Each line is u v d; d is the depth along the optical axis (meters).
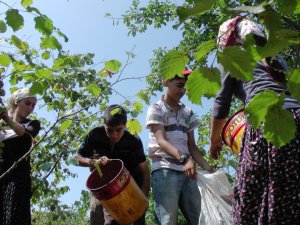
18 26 2.21
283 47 1.16
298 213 1.98
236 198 2.15
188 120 3.93
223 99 2.42
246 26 2.03
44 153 6.52
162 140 3.68
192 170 3.38
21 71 3.57
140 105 3.80
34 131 3.91
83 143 3.98
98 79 4.85
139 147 4.03
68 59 3.94
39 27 2.36
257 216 2.06
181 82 3.82
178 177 3.68
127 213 3.54
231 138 2.54
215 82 1.24
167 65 1.24
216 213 3.22
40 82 3.54
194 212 3.67
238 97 2.40
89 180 3.71
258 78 2.20
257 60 1.18
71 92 4.51
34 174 6.62
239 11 1.14
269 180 2.02
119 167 3.69
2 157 3.69
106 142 3.95
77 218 10.12
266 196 2.03
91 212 4.00
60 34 3.05
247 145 2.10
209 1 1.10
